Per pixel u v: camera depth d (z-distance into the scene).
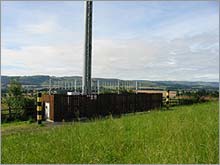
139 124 10.23
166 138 7.49
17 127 12.83
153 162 5.99
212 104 18.09
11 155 7.09
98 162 6.41
